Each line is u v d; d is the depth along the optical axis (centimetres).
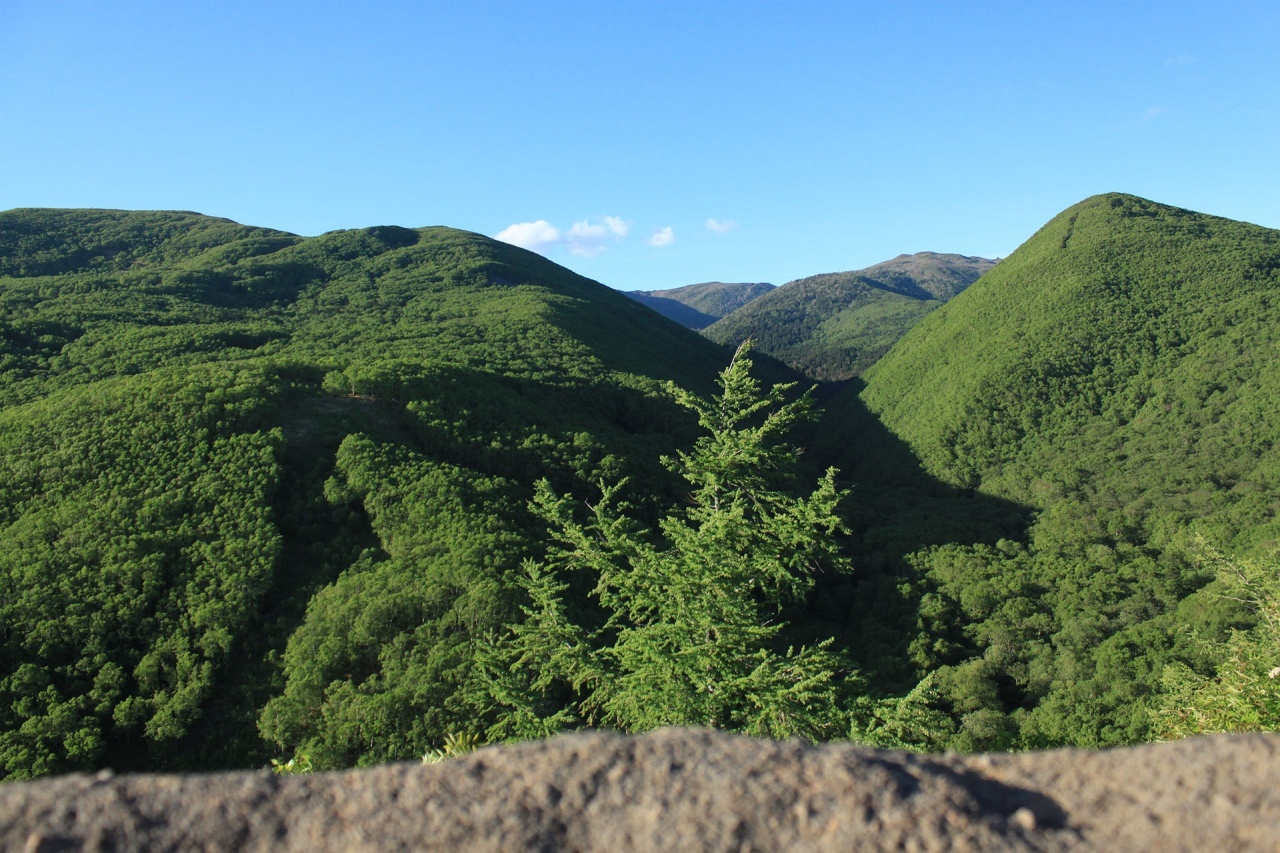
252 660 3125
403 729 2444
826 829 265
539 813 279
